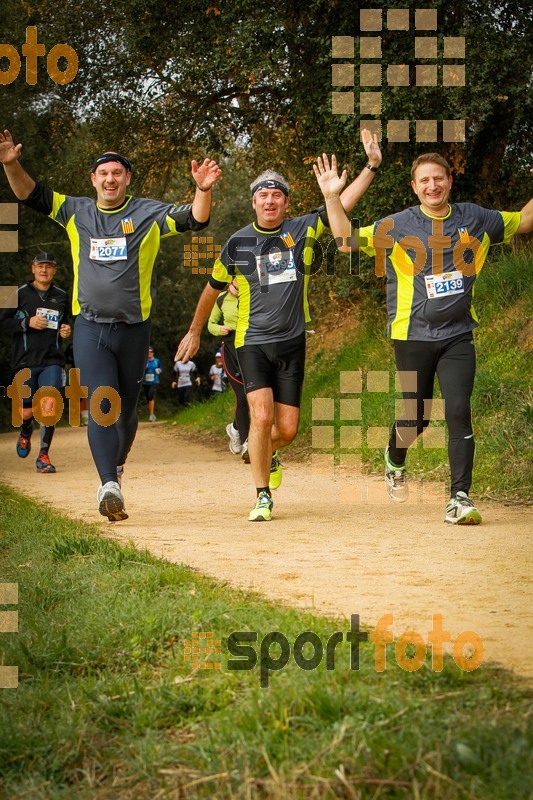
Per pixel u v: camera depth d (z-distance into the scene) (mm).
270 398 9531
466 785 2955
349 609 5410
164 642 4773
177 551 7598
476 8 17547
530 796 2848
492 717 3441
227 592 5797
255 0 18812
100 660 4598
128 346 9344
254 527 8961
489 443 12055
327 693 3701
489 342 15250
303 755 3285
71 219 9188
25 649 4625
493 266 17031
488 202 19375
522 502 10258
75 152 26781
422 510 9938
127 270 9125
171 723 3848
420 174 8984
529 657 4348
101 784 3477
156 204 9258
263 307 9453
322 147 19547
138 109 22781
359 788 3023
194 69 20219
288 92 20250
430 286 9016
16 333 15453
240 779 3213
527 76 17766
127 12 21125
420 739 3225
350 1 18250
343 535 8297
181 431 25141
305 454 16234
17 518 9328
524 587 5922
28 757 3686
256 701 3754
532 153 18875
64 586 6055
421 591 5871
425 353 9148
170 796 3266
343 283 21156
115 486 9008
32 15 22250
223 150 22719
